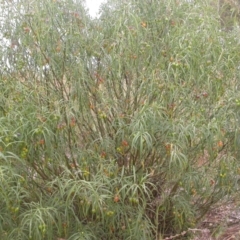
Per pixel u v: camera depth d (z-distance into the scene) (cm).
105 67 419
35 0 427
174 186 409
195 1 461
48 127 364
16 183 361
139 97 412
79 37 417
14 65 436
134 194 361
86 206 353
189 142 381
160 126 371
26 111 373
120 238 396
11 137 351
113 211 363
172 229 438
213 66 416
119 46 412
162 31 439
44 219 345
